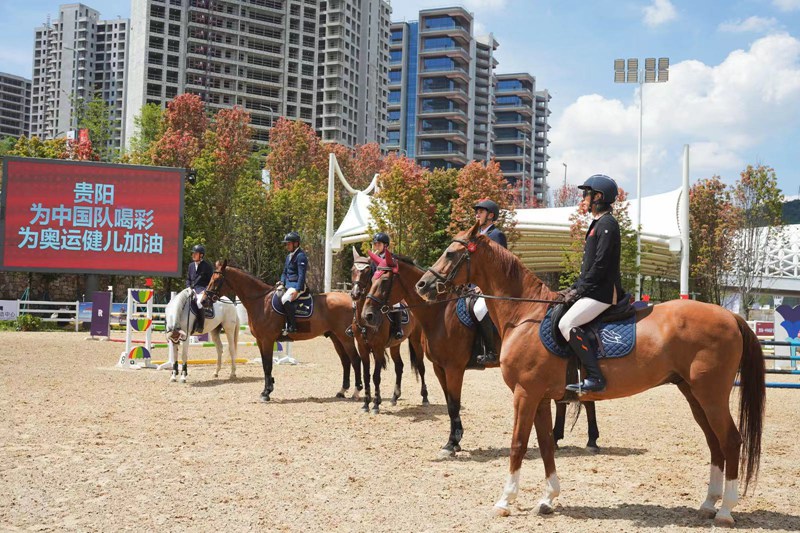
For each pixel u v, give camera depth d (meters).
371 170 69.94
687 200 27.84
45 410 9.80
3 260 21.77
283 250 46.00
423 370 11.09
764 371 5.20
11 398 10.80
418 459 7.23
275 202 46.34
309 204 46.31
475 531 4.88
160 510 5.28
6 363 15.61
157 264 22.48
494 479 6.41
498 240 7.07
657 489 6.11
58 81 152.75
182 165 44.16
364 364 10.38
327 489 5.93
